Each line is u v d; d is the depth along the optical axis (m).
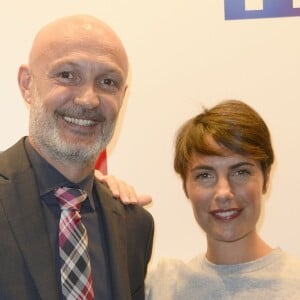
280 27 1.93
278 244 1.92
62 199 1.31
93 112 1.30
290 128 1.93
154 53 1.93
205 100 1.93
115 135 1.93
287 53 1.93
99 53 1.31
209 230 1.40
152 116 1.93
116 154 1.93
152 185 1.93
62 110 1.29
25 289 1.17
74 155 1.30
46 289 1.17
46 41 1.33
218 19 1.93
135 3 1.92
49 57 1.31
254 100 1.93
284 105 1.93
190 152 1.40
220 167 1.36
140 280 1.43
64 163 1.33
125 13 1.92
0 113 1.91
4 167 1.31
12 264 1.18
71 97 1.29
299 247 1.92
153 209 1.93
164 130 1.93
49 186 1.32
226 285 1.39
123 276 1.32
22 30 1.91
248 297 1.35
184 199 1.93
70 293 1.22
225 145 1.35
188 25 1.93
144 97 1.93
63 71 1.30
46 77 1.31
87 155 1.32
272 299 1.33
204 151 1.36
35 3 1.91
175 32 1.93
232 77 1.93
